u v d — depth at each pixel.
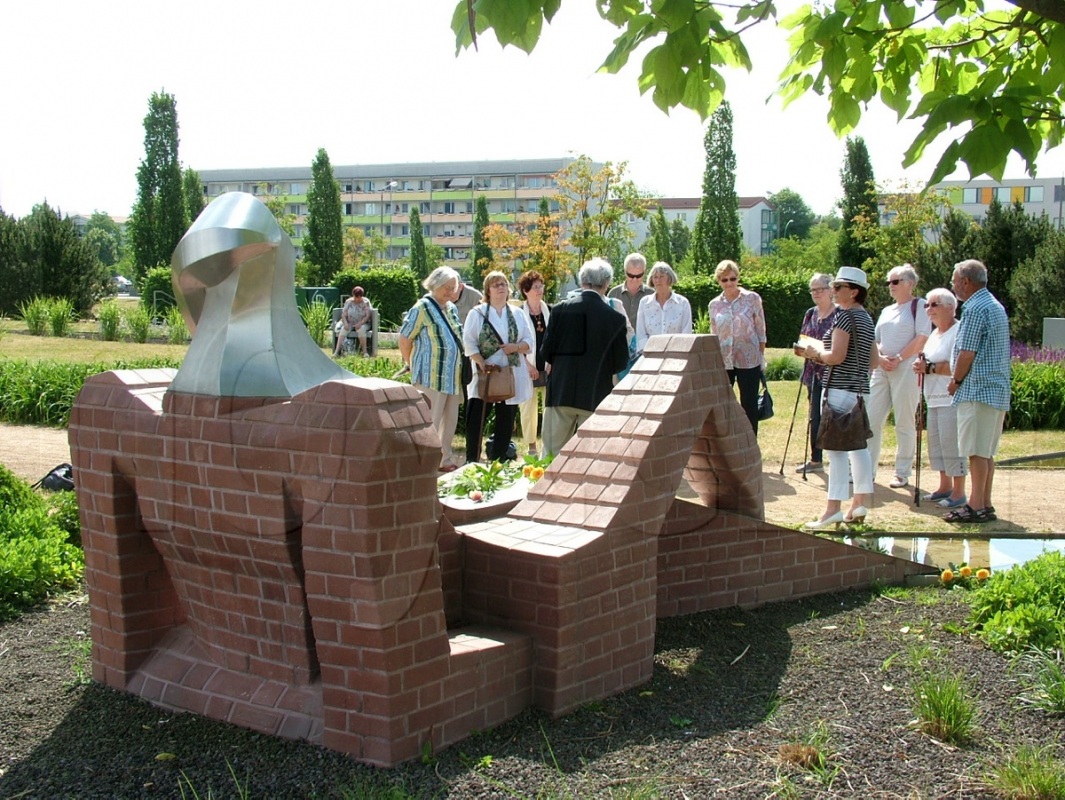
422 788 3.26
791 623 5.32
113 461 4.06
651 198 38.31
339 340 23.80
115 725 3.88
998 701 4.23
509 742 3.67
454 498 4.89
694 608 5.39
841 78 3.35
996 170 2.77
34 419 14.30
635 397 4.64
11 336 25.91
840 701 4.21
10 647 4.88
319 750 3.52
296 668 3.77
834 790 3.36
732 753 3.63
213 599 3.96
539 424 11.96
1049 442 12.27
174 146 39.78
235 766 3.47
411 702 3.45
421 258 70.31
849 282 7.03
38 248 32.56
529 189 98.00
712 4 3.07
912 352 8.74
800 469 9.67
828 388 7.21
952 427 7.98
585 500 4.30
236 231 3.67
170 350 22.69
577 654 3.99
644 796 3.19
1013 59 3.74
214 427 3.66
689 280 31.94
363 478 3.24
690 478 5.46
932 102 2.90
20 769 3.52
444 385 8.80
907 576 6.17
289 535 3.53
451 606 4.12
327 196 47.94
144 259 40.16
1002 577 5.39
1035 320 22.67
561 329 7.37
